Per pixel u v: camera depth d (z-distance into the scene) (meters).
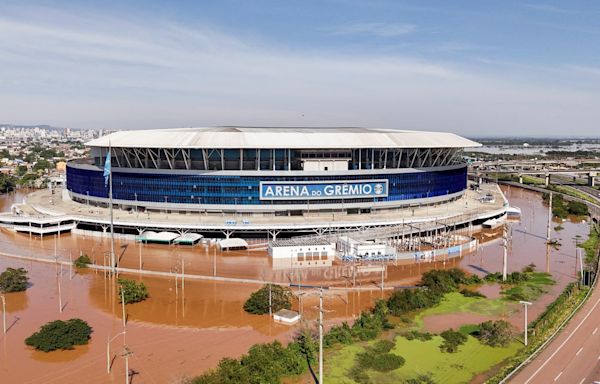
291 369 62.94
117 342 71.12
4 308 79.25
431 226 137.25
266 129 173.88
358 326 76.12
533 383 59.84
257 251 123.88
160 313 82.62
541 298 92.38
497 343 71.25
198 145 134.50
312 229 134.00
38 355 66.69
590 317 81.44
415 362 66.31
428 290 92.25
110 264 110.75
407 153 159.62
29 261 114.12
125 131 170.00
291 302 88.19
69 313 82.00
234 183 142.12
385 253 117.06
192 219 139.12
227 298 90.19
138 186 148.75
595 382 60.03
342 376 62.19
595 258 122.81
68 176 174.25
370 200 152.00
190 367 63.75
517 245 137.50
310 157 147.25
